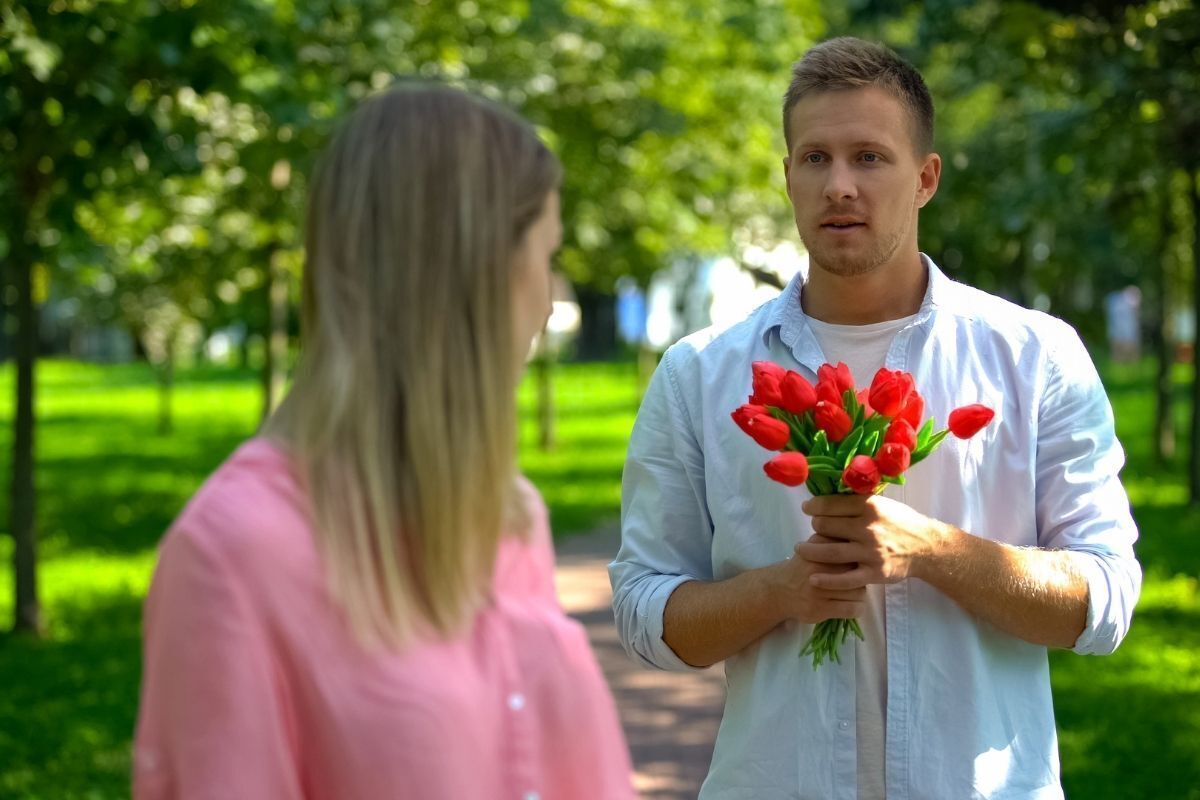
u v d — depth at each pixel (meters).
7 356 62.53
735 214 18.55
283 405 1.70
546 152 1.76
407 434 1.64
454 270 1.66
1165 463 19.28
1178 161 9.47
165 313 25.03
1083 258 18.09
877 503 2.38
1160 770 6.50
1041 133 12.92
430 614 1.64
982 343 2.68
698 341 2.84
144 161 8.54
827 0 16.22
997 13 10.52
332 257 1.68
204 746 1.56
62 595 11.43
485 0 11.87
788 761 2.59
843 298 2.70
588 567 12.12
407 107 1.70
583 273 20.70
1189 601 10.59
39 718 7.65
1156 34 8.41
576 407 34.50
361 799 1.59
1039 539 2.67
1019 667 2.60
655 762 6.57
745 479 2.71
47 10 7.37
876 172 2.61
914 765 2.51
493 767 1.65
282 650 1.59
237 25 7.60
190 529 1.60
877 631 2.55
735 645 2.61
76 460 23.39
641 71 14.16
